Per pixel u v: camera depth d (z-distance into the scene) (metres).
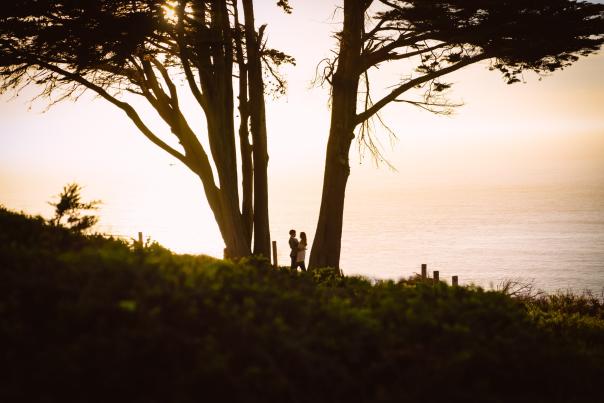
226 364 5.17
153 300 5.79
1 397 4.64
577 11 16.64
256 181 18.88
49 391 4.78
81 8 14.71
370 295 7.73
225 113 18.30
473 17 17.25
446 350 6.15
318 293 7.44
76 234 8.84
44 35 15.11
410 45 18.55
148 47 17.03
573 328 12.70
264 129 18.84
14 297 5.50
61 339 5.17
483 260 157.38
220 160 18.05
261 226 18.95
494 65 18.44
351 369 5.72
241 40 18.03
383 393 5.41
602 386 6.95
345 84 19.36
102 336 5.18
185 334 5.45
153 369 5.06
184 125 17.84
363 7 19.20
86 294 5.61
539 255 163.12
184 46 16.53
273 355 5.49
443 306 7.16
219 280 6.71
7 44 15.41
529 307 16.27
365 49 19.19
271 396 5.11
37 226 8.56
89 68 16.20
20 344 5.06
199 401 4.94
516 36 17.25
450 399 5.62
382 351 5.91
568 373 6.84
